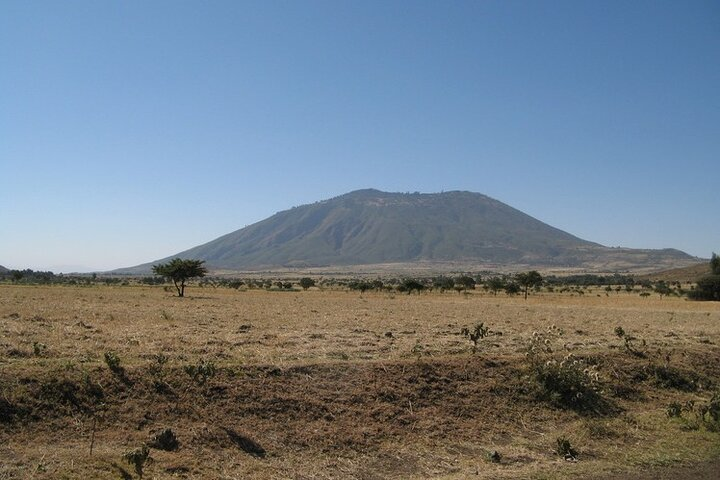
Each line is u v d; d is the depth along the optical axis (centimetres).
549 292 11919
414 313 4747
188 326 3175
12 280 12450
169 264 7825
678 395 2314
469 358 2280
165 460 1359
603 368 2417
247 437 1559
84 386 1614
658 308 6241
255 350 2314
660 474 1527
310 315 4247
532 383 2119
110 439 1440
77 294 6612
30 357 1888
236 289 11231
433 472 1504
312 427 1669
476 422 1852
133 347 2212
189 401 1672
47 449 1349
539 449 1706
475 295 9906
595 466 1573
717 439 1828
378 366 2091
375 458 1567
